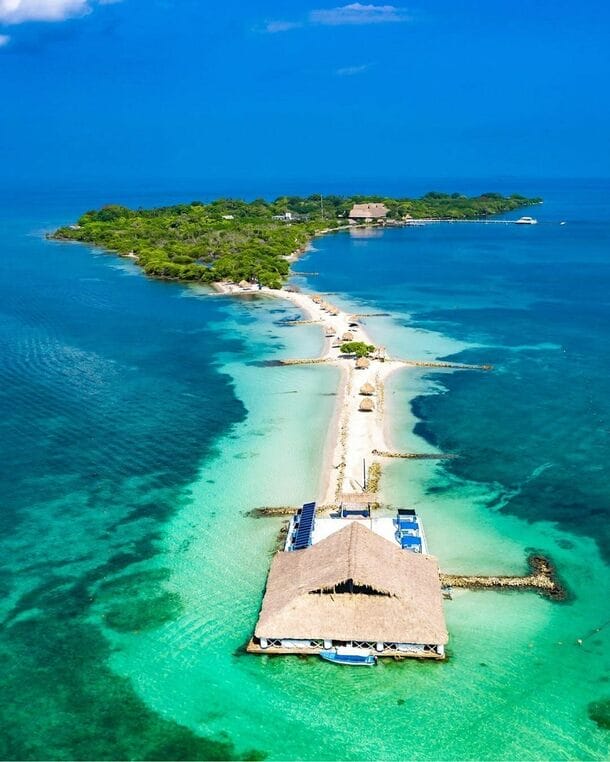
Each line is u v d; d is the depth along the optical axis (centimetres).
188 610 4178
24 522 5134
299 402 7400
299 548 4425
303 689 3597
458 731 3338
